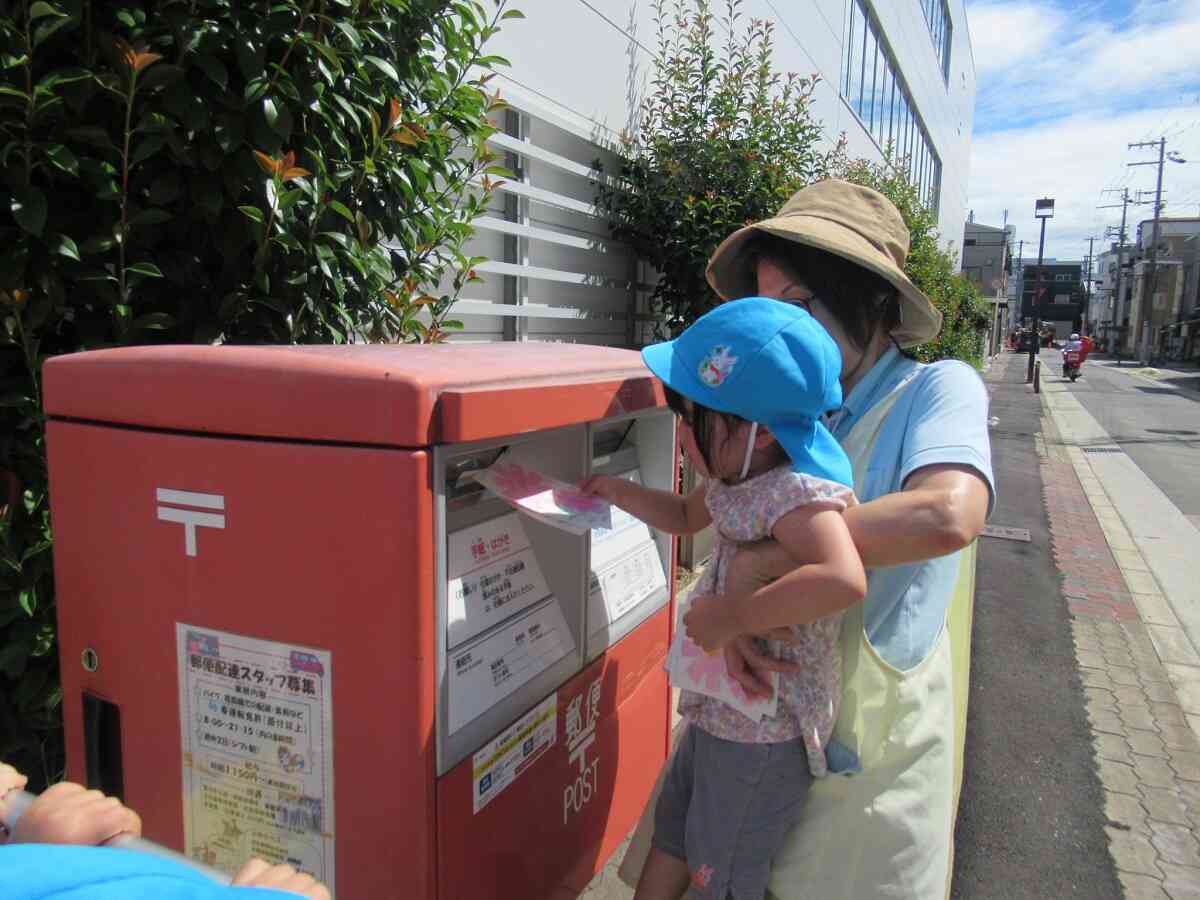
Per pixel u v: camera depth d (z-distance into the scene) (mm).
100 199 1768
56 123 1647
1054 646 4754
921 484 1256
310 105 1905
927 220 9984
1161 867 2803
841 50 10117
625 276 5504
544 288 4652
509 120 4121
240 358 1230
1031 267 91500
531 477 1474
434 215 2662
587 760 1747
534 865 1556
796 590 1178
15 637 1766
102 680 1426
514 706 1441
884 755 1364
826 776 1372
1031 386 27359
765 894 1471
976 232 58812
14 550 1696
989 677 4301
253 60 1771
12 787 996
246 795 1320
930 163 21047
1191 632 5047
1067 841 2926
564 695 1623
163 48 1758
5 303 1610
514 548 1545
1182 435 14672
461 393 1150
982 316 18266
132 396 1319
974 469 1243
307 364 1183
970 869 2750
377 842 1235
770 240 1510
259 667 1272
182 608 1322
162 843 1404
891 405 1427
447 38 2461
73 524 1411
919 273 9156
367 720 1210
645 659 2025
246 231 1924
